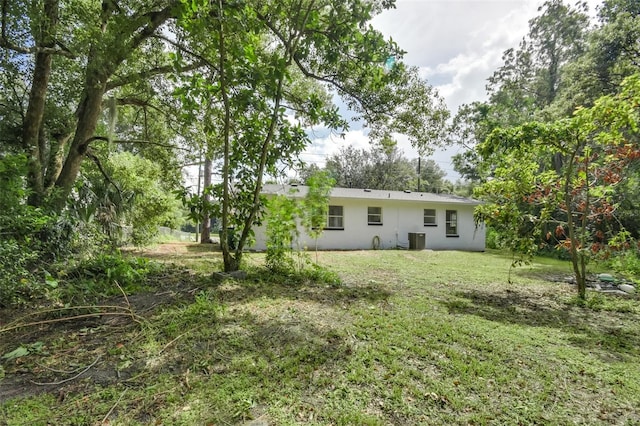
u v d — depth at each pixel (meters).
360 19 5.77
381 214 13.23
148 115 9.85
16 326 2.89
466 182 25.48
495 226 6.33
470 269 7.52
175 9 3.98
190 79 4.54
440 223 14.23
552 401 2.08
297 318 3.45
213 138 8.09
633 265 5.80
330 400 2.01
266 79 4.73
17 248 3.71
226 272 5.20
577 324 3.69
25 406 1.88
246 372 2.32
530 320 3.78
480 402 2.04
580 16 16.12
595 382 2.35
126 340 2.82
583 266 4.90
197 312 3.48
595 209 5.36
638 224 8.81
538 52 18.33
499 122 18.12
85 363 2.41
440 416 1.89
